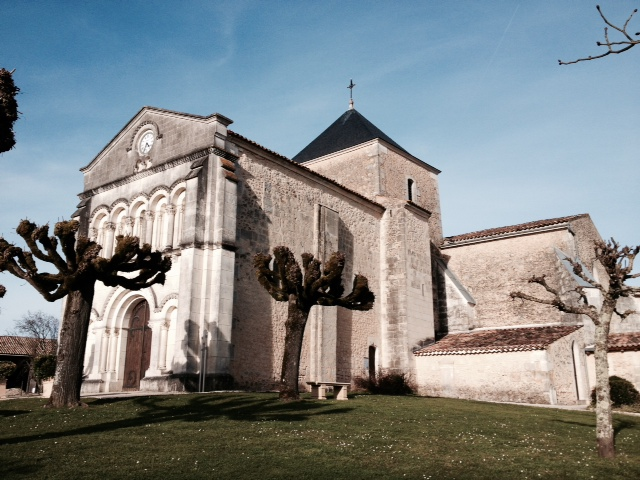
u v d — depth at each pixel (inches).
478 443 398.3
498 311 1034.7
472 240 1099.3
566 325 911.0
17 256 486.6
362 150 1127.6
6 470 288.7
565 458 366.6
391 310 948.0
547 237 1019.3
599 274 1064.8
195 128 729.6
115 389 723.4
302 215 825.5
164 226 737.6
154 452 328.5
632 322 960.9
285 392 547.8
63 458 311.9
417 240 1007.6
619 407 730.2
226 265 660.1
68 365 486.0
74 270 491.2
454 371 857.5
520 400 774.5
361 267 933.2
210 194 684.1
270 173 780.6
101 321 755.4
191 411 466.9
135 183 791.1
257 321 706.8
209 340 636.7
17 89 419.8
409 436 406.0
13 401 526.6
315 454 337.1
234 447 345.1
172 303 677.3
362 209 965.8
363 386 848.3
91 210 842.8
